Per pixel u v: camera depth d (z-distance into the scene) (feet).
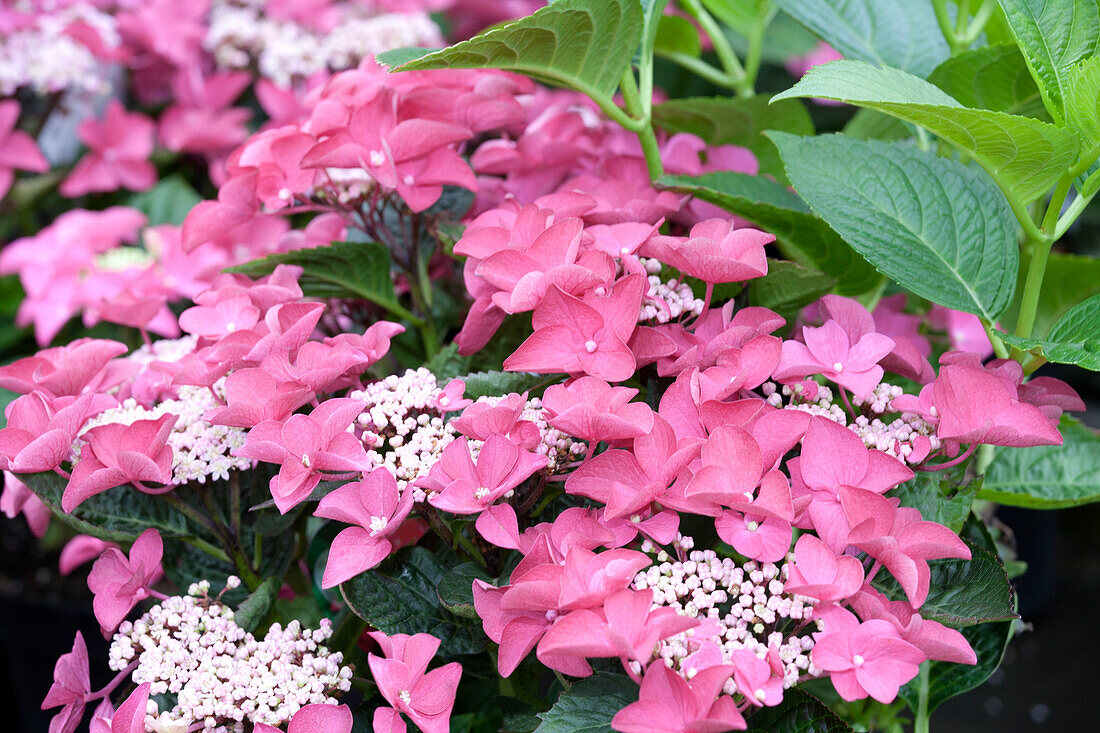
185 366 2.66
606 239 2.69
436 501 2.47
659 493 2.48
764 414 2.54
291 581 3.00
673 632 2.36
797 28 5.91
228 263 3.51
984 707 5.99
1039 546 6.34
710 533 2.71
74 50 4.54
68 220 4.22
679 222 3.05
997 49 2.97
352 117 2.81
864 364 2.60
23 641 4.52
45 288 4.07
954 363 2.62
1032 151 2.63
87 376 2.77
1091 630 6.61
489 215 2.79
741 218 2.96
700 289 2.84
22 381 2.73
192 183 5.98
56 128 5.82
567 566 2.42
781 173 3.42
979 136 2.62
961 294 2.77
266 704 2.51
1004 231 2.83
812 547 2.45
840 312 2.69
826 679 2.95
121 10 5.24
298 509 2.79
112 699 3.02
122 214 4.24
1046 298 3.43
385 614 2.61
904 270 2.76
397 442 2.60
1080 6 2.70
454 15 6.03
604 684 2.49
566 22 2.72
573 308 2.56
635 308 2.58
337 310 3.16
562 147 3.05
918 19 3.27
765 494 2.45
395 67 2.67
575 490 2.51
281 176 2.90
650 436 2.48
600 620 2.36
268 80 4.92
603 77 2.91
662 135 3.30
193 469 2.65
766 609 2.45
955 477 2.71
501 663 2.44
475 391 2.71
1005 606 2.54
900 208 2.82
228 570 2.88
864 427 2.62
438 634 2.62
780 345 2.56
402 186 2.86
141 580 2.62
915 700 2.91
